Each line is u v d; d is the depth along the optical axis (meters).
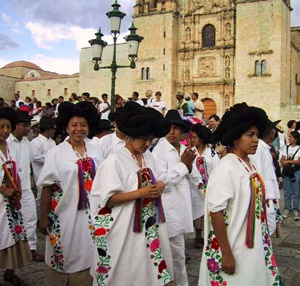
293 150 12.09
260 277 3.89
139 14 47.38
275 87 40.91
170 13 45.75
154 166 4.78
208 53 45.28
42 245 8.75
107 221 4.27
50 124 9.57
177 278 5.95
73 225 5.30
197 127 8.64
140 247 4.24
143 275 4.23
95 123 5.67
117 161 4.34
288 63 43.53
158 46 46.25
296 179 11.77
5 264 5.86
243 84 42.31
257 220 4.01
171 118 6.75
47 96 60.97
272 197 7.06
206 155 8.68
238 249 3.94
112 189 4.18
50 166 5.28
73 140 5.54
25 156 7.79
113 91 16.95
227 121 4.22
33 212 7.68
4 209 5.82
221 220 3.94
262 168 7.16
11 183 5.95
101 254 4.26
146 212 4.34
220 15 44.69
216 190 3.98
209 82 44.78
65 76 60.81
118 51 49.44
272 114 40.91
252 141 4.12
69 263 5.30
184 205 6.39
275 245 8.95
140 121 4.29
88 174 5.43
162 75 45.91
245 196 4.00
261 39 41.75
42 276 6.79
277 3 41.12
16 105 27.34
